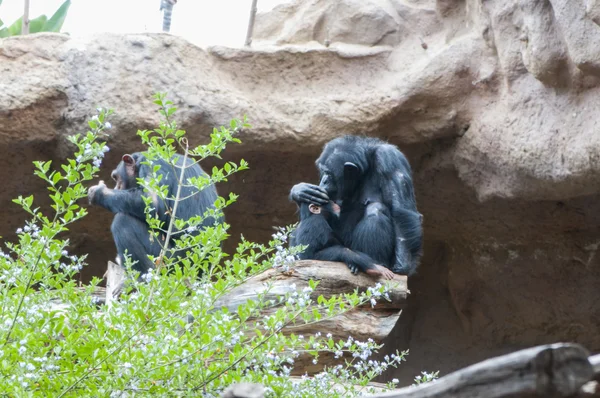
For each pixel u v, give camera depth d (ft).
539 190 47.37
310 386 20.40
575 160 43.52
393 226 35.83
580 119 43.78
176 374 17.75
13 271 18.44
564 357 9.85
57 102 48.80
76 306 18.86
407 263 34.78
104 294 29.81
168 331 18.24
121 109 48.62
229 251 59.21
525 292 57.26
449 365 60.59
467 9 52.47
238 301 26.89
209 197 37.88
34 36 49.85
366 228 35.47
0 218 56.59
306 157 53.01
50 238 18.30
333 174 37.14
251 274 20.18
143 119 48.55
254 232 58.23
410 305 62.23
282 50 51.96
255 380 18.25
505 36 47.60
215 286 19.03
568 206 51.01
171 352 17.31
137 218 36.88
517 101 47.19
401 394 11.00
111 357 17.52
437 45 52.90
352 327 28.14
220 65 51.57
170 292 18.44
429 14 54.29
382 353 61.36
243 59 51.67
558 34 43.47
